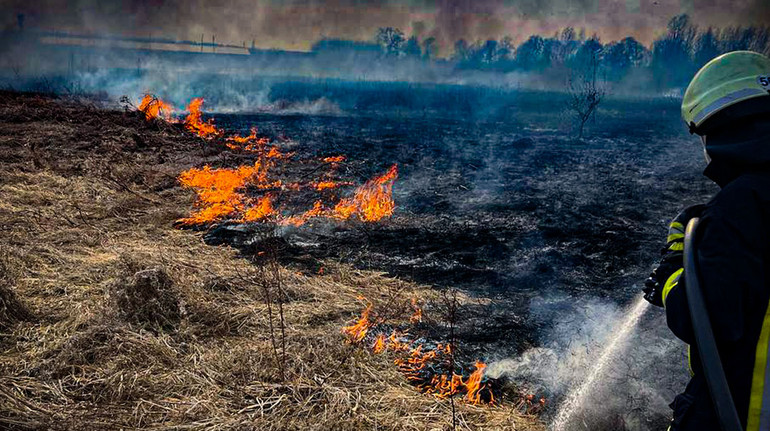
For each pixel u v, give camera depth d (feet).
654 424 10.50
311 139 54.34
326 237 23.24
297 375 11.92
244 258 19.83
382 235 23.79
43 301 15.02
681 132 74.33
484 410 11.08
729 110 5.26
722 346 4.96
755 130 5.14
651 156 50.26
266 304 15.64
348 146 50.65
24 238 20.10
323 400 11.16
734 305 4.68
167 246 20.75
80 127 48.24
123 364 11.99
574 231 25.14
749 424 4.78
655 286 5.51
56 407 10.57
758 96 5.20
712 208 5.03
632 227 26.02
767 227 4.80
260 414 10.64
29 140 40.50
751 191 4.89
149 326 13.58
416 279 18.83
